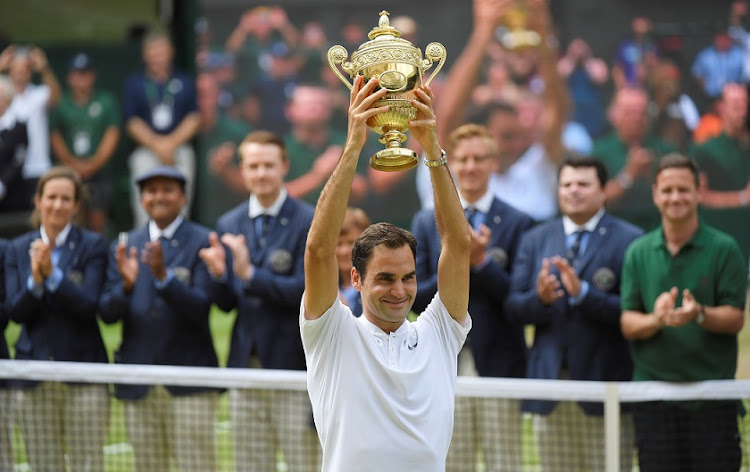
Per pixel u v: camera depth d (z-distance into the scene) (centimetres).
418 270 2750
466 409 2595
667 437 2431
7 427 2800
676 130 5559
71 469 2747
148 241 2850
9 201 5553
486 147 2822
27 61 5619
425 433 1698
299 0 5753
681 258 2472
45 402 2764
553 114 5578
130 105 5619
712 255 2461
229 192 5825
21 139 5553
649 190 5562
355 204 5656
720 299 2453
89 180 5759
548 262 2531
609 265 2625
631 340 2512
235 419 2661
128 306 2775
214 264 2683
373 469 1680
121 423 3284
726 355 2455
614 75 5581
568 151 5600
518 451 2569
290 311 2720
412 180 5594
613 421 2397
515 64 5597
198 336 2784
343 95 5759
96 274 2852
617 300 2573
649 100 5562
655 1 5550
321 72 5766
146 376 2600
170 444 2711
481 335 2711
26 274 2855
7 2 6078
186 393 2692
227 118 5819
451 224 1742
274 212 2797
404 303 1723
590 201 2650
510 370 2722
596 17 5572
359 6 5734
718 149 5538
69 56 5928
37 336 2816
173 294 2691
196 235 2850
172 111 5609
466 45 5628
